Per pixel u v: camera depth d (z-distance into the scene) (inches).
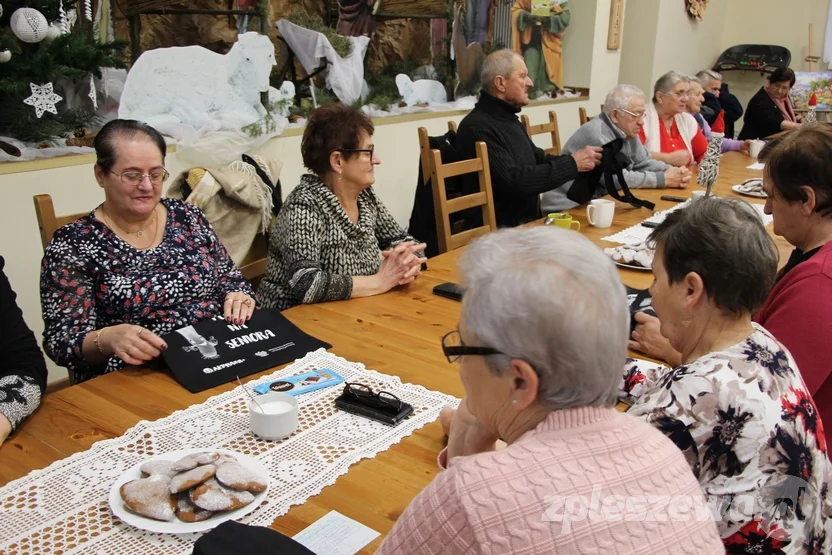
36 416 50.4
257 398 52.2
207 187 96.4
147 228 70.9
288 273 78.0
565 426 28.2
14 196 98.8
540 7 201.5
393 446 47.6
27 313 104.0
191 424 49.4
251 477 41.0
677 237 39.6
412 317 71.3
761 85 292.7
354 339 65.2
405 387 55.6
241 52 125.9
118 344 58.6
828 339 48.8
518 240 29.3
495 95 127.5
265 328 65.6
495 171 123.5
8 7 87.8
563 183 124.3
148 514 38.3
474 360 29.3
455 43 176.1
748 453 35.8
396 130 160.7
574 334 26.8
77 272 65.9
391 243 92.7
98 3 108.0
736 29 292.7
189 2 123.4
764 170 58.9
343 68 146.8
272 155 134.3
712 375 36.8
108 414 50.9
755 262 37.4
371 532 38.8
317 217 80.2
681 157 158.9
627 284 80.4
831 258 50.8
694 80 183.8
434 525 26.4
